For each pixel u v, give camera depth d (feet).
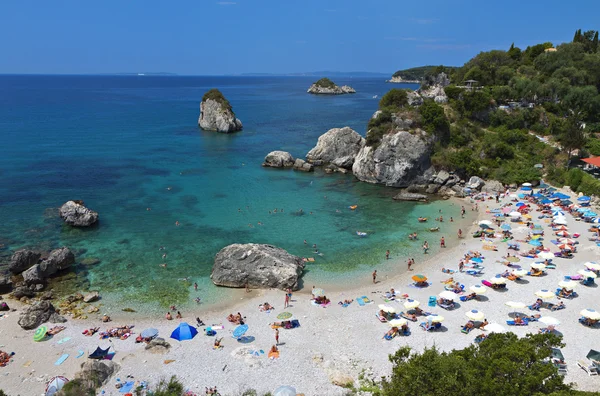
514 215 195.83
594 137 300.81
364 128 478.59
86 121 499.92
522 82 351.25
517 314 122.11
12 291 138.82
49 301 130.21
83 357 105.60
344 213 214.90
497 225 194.90
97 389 92.68
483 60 450.30
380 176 267.18
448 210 219.82
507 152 275.39
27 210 206.80
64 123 476.54
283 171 299.99
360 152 287.28
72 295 135.85
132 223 195.52
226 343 111.65
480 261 157.07
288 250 170.50
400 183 263.08
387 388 80.84
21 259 149.89
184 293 139.13
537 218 200.95
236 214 210.18
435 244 177.27
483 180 260.83
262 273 143.74
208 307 131.23
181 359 104.47
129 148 358.43
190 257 163.63
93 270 152.66
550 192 233.35
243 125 511.81
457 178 260.21
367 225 198.70
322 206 225.35
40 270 143.43
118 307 130.41
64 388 88.94
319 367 101.04
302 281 147.54
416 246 175.42
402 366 77.36
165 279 147.43
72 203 193.77
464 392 66.85
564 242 168.14
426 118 278.46
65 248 154.51
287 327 118.73
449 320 120.67
